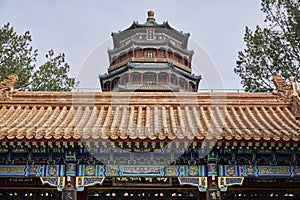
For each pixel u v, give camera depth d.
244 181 17.45
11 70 32.28
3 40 33.31
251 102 18.94
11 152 15.62
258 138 14.15
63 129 15.12
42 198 17.64
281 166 15.78
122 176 15.59
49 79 35.12
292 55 30.81
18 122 16.98
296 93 18.94
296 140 14.12
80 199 17.27
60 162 15.77
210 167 15.63
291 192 17.72
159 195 17.69
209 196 15.37
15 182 17.30
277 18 31.88
